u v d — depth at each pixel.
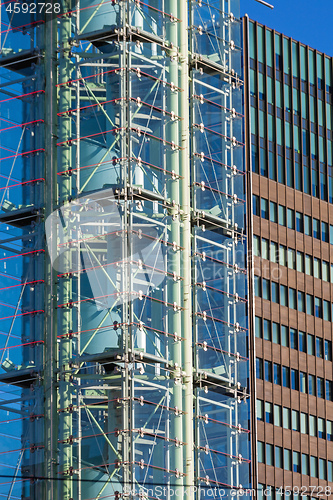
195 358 105.12
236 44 115.06
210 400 105.50
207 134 111.31
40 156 104.56
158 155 105.50
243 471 106.88
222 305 109.31
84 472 98.06
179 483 99.12
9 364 102.75
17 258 105.31
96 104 105.25
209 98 112.69
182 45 108.50
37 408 99.62
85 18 106.94
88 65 105.56
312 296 194.88
